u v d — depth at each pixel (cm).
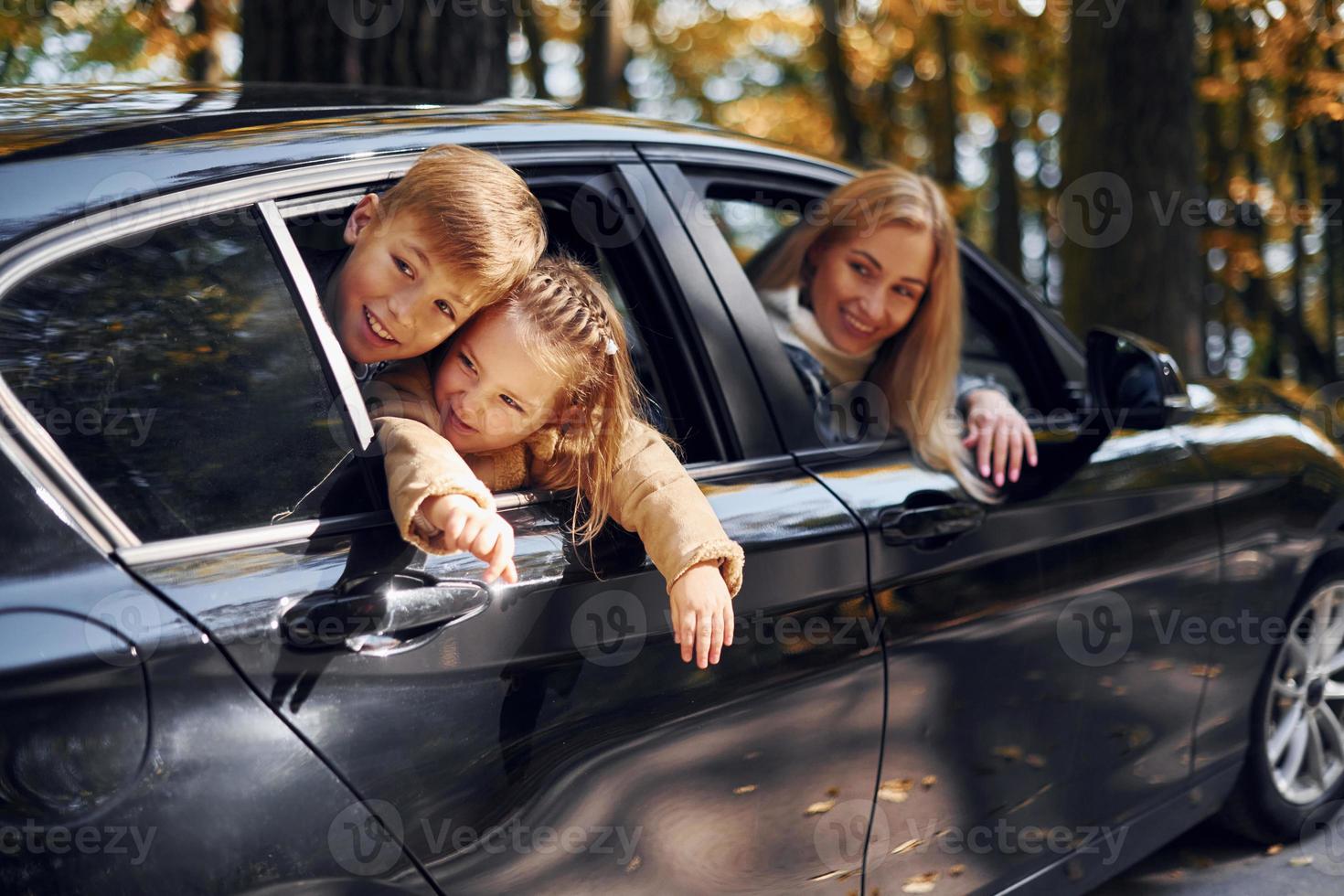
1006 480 216
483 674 141
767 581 172
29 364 123
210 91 182
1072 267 644
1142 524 236
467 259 143
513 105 196
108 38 538
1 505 116
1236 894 274
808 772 178
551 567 151
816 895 182
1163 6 611
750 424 189
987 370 262
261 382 138
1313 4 661
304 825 125
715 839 167
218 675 121
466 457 152
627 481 157
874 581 187
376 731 130
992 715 207
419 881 134
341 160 155
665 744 159
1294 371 1148
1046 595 215
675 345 188
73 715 112
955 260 224
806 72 1653
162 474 127
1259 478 266
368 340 145
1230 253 949
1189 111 622
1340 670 305
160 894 116
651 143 202
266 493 134
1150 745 246
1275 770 288
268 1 389
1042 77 1339
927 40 1395
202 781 119
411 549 140
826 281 223
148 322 132
